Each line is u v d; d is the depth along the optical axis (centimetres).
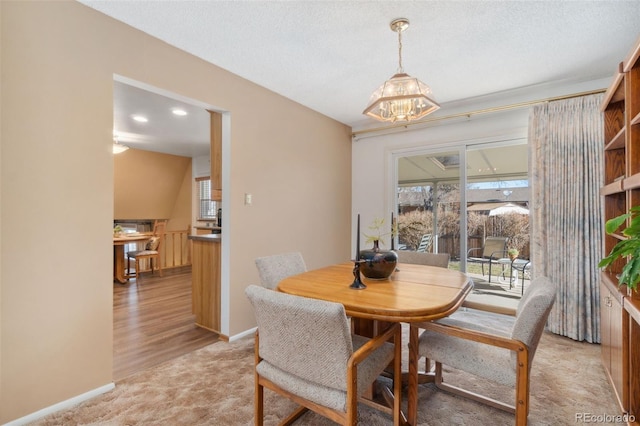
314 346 120
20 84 167
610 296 197
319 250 394
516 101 333
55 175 179
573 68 271
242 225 293
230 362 236
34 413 170
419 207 409
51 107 178
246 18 203
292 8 193
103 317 198
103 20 199
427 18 202
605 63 262
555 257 290
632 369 161
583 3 187
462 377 217
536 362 237
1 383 161
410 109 202
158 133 484
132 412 176
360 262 188
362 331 196
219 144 312
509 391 200
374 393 196
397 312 137
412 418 161
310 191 379
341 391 120
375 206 437
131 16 202
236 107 287
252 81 301
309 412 176
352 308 144
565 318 285
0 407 160
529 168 311
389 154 424
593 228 274
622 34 219
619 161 227
